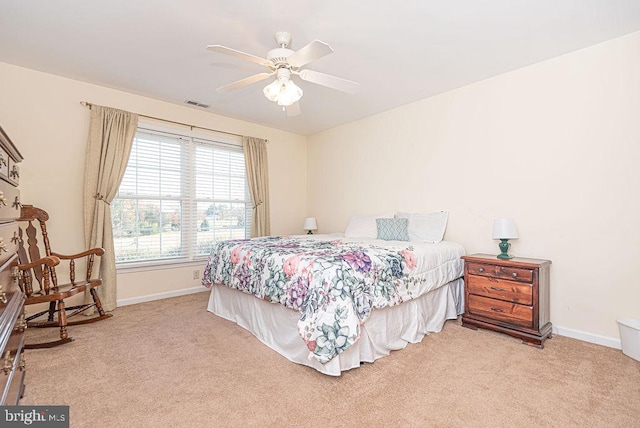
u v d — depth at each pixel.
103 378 1.87
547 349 2.28
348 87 2.30
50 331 2.62
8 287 1.33
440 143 3.44
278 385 1.80
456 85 3.21
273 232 4.79
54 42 2.44
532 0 1.92
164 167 3.76
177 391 1.74
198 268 4.01
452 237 3.33
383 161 4.04
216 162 4.21
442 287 2.87
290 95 2.09
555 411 1.55
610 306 2.37
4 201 1.23
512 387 1.77
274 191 4.81
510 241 2.89
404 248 2.62
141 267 3.54
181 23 2.17
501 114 2.96
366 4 1.95
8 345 1.14
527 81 2.79
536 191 2.74
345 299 1.89
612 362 2.07
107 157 3.23
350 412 1.56
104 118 3.24
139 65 2.82
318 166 5.02
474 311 2.71
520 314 2.42
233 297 2.91
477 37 2.32
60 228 3.07
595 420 1.48
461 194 3.26
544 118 2.69
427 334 2.58
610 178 2.37
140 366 2.02
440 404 1.62
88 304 2.93
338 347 1.81
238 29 2.24
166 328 2.71
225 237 4.31
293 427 1.45
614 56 2.35
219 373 1.94
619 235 2.33
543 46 2.46
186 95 3.53
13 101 2.83
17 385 1.34
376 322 2.16
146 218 3.62
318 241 3.22
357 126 4.39
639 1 1.92
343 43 2.41
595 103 2.44
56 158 3.05
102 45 2.48
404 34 2.28
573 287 2.53
